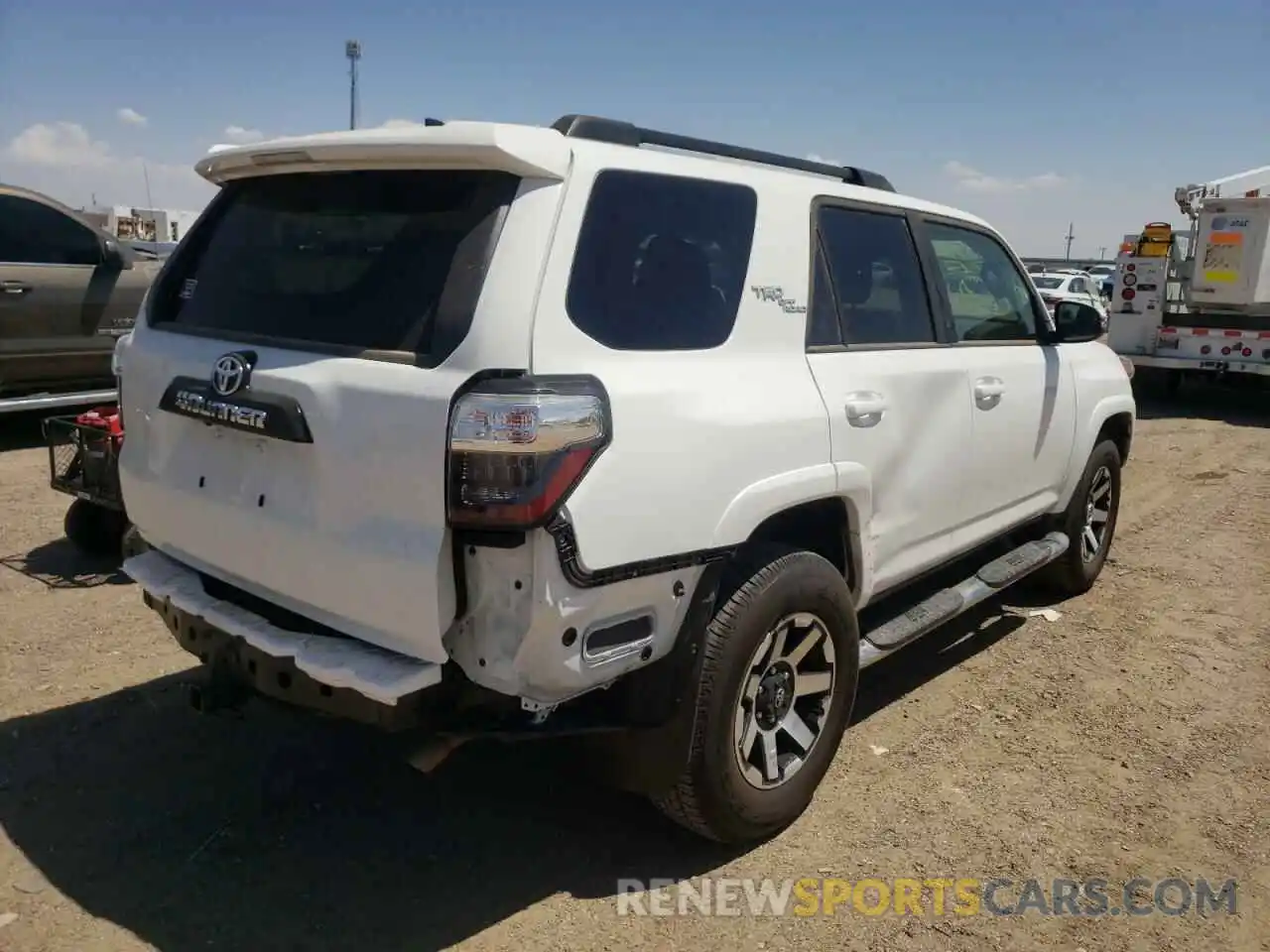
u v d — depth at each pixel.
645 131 3.19
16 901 2.98
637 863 3.29
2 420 9.56
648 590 2.77
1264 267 12.82
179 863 3.19
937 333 4.21
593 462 2.58
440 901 3.06
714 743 3.04
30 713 4.08
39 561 5.76
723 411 2.97
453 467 2.46
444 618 2.52
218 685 3.05
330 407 2.67
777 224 3.39
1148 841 3.52
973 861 3.37
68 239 8.60
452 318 2.58
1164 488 8.88
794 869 3.29
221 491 3.01
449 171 2.77
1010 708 4.50
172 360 3.17
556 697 2.65
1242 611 5.78
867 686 4.71
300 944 2.85
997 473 4.59
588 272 2.75
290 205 3.15
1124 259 13.68
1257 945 3.01
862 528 3.60
